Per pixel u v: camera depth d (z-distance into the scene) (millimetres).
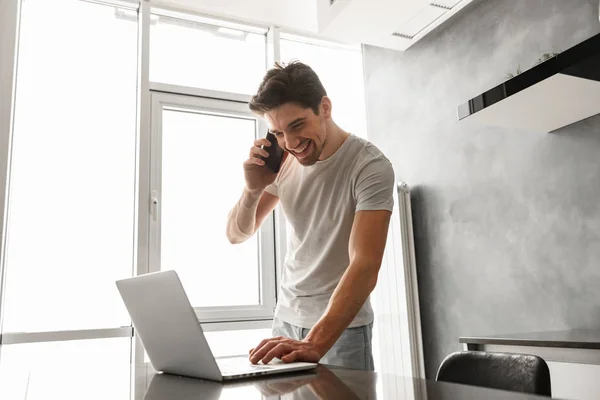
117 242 2928
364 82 3729
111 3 3117
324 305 1519
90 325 2795
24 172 2791
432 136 3096
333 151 1526
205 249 3121
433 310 3021
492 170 2686
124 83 3094
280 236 3236
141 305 1003
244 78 3453
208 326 2994
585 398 1651
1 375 1542
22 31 2900
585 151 2229
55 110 2910
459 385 724
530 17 2508
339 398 649
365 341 1484
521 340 1860
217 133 3287
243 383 840
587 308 2191
